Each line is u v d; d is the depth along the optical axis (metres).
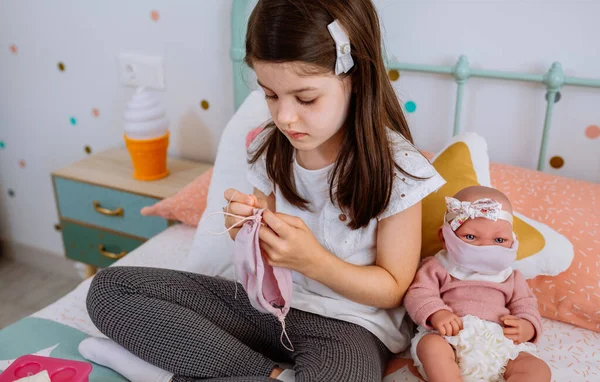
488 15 1.31
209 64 1.71
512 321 0.93
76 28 1.88
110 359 0.97
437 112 1.45
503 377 0.90
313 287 1.03
